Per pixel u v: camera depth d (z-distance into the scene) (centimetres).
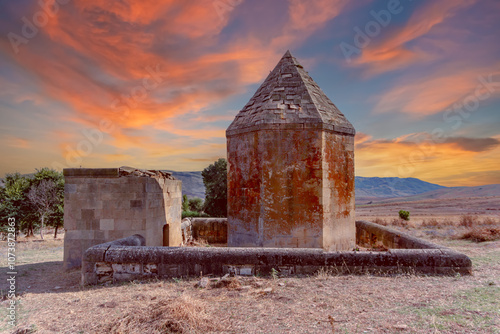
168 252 604
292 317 400
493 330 345
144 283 577
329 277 575
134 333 362
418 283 539
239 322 388
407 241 789
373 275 588
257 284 535
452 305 429
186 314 392
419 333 345
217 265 596
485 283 537
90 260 606
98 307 460
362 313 407
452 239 1291
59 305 482
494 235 1208
